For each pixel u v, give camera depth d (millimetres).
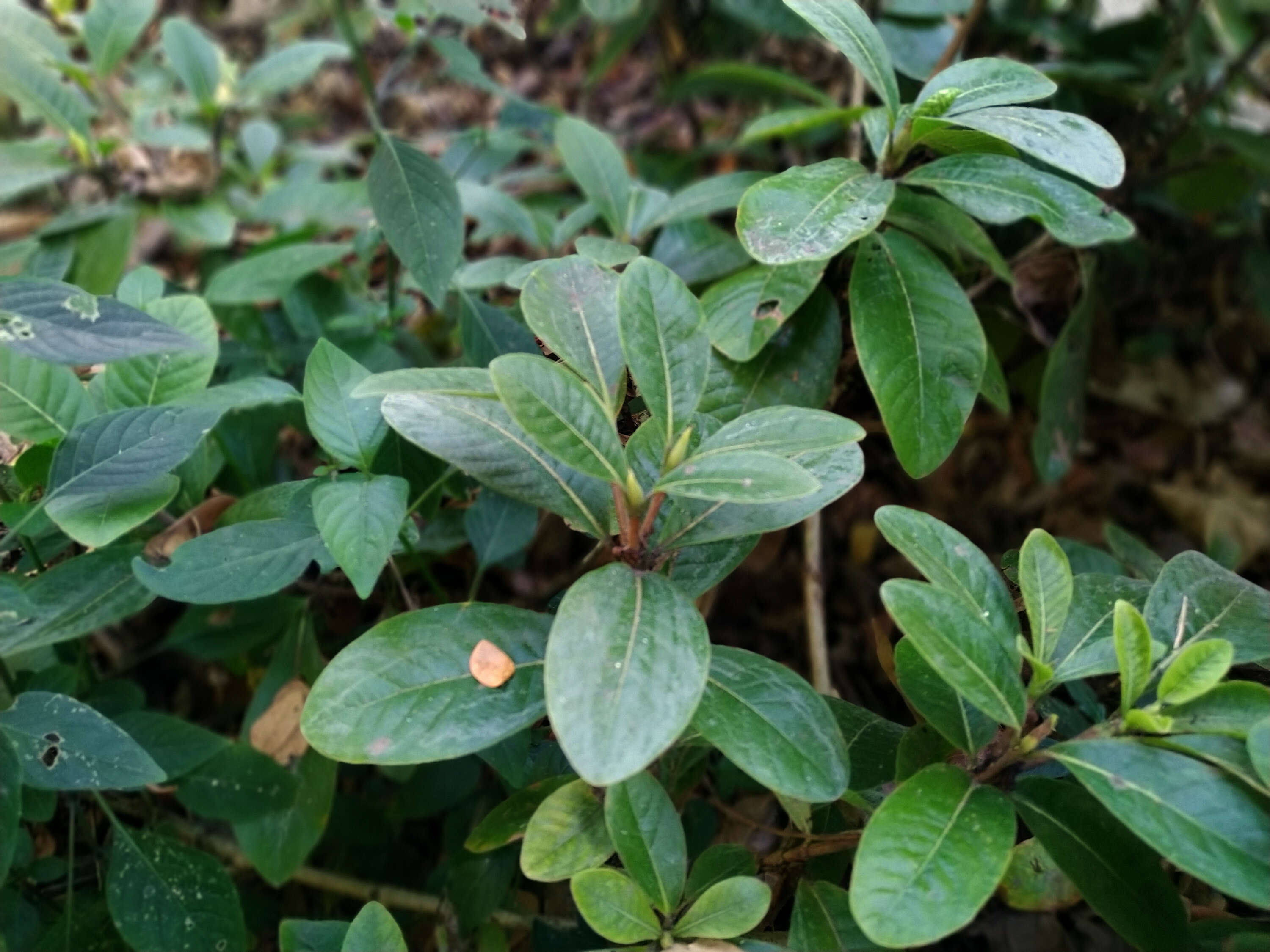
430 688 342
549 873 347
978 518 782
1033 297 620
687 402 349
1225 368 879
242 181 814
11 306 354
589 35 1146
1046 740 388
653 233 612
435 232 511
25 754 363
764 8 785
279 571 367
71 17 732
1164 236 860
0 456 438
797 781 320
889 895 284
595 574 331
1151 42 804
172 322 451
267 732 508
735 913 335
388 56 1133
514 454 360
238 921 427
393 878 566
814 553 616
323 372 397
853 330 447
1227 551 543
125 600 407
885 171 463
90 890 474
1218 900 422
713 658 358
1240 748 311
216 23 1225
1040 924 511
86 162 695
